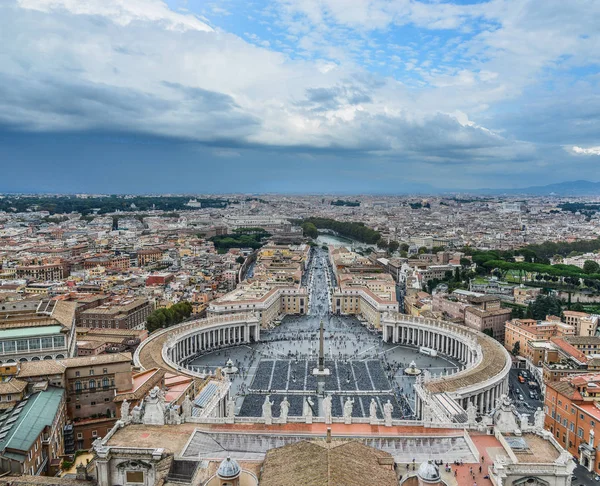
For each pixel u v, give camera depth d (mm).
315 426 124438
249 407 188000
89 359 150875
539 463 95188
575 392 159000
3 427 119375
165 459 99688
